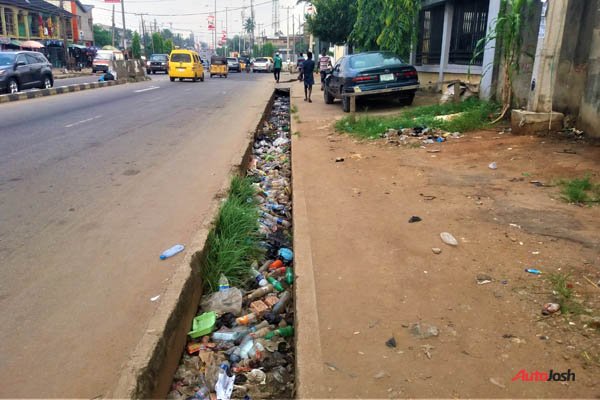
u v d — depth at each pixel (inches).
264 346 133.2
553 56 307.7
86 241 179.8
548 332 112.2
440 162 274.8
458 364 103.4
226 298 152.4
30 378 105.8
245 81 1283.2
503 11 386.0
